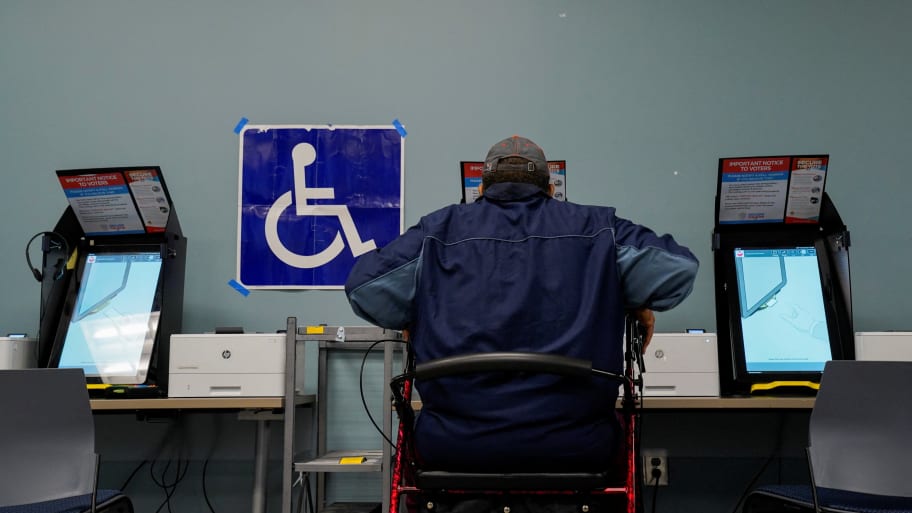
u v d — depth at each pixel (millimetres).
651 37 3199
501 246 1458
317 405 2990
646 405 2375
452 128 3176
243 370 2559
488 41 3217
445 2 3244
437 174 3158
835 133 3119
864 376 1776
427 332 1432
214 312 3086
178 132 3191
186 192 3154
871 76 3143
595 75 3186
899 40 3154
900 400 1766
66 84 3225
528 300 1402
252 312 3092
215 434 3010
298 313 3094
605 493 1412
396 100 3197
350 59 3223
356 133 3182
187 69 3227
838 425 1829
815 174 2764
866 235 3064
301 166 3164
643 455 2963
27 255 2809
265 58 3229
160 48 3238
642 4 3217
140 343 2762
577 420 1353
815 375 2666
